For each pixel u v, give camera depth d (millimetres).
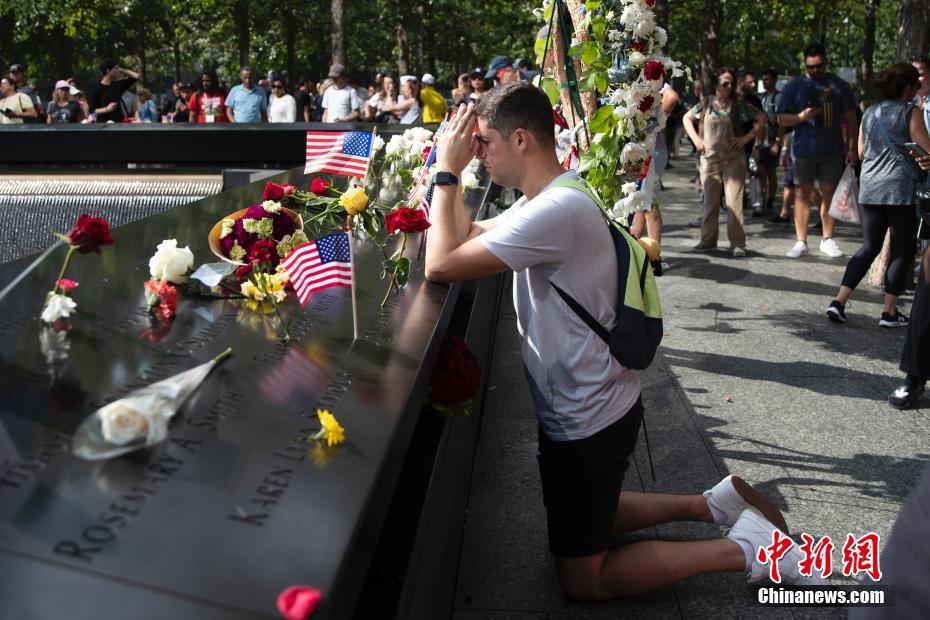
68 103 17188
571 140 4184
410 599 2094
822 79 8336
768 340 5973
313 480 1640
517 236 2605
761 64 40781
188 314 2469
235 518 1495
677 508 3309
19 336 2197
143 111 20516
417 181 3672
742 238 8664
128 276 2795
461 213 2906
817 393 5027
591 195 2719
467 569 3316
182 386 1857
